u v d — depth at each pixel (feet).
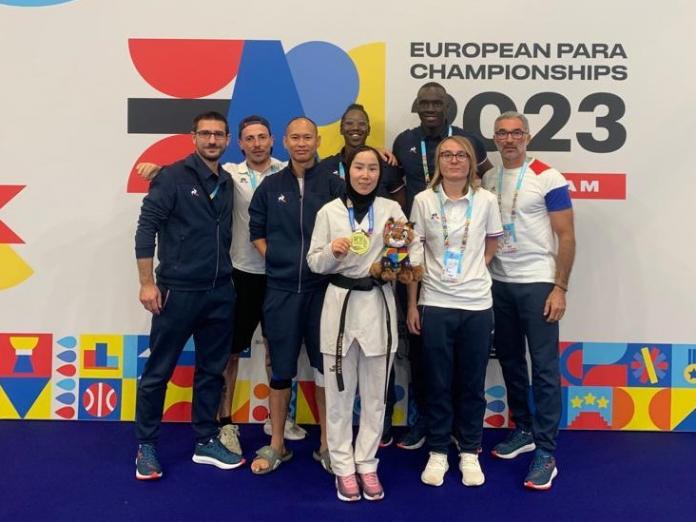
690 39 10.12
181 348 8.88
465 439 8.75
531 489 8.46
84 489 8.37
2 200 10.48
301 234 8.49
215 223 8.69
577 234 10.41
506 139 8.64
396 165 9.70
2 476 8.70
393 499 8.19
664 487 8.55
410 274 7.64
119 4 10.23
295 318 8.54
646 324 10.45
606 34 10.18
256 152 9.41
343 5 10.22
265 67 10.33
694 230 10.32
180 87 10.36
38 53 10.30
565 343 10.53
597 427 10.61
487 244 8.57
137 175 10.46
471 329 8.29
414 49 10.25
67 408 10.67
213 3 10.25
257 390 10.67
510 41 10.21
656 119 10.23
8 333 10.61
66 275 10.59
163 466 9.08
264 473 8.85
